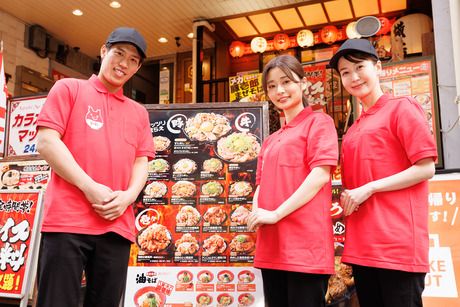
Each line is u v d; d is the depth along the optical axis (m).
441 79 3.24
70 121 1.84
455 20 3.09
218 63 8.57
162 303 2.54
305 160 1.95
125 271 1.89
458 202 2.56
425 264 1.70
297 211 1.85
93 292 1.80
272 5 7.40
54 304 1.65
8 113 3.58
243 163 2.70
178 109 2.83
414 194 1.78
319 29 8.20
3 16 7.54
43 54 8.26
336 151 1.89
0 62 3.68
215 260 2.58
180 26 8.12
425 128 1.76
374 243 1.74
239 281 2.53
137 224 2.68
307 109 2.08
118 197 1.80
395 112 1.85
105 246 1.80
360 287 1.88
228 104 2.80
